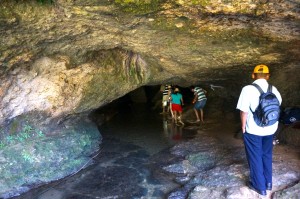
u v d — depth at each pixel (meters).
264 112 4.07
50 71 5.45
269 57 5.50
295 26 4.02
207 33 4.55
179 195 4.91
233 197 4.43
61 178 5.76
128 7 3.72
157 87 14.37
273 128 4.27
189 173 5.74
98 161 6.63
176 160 6.43
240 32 4.46
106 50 6.17
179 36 4.75
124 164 6.41
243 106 4.21
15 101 5.40
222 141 7.30
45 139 6.18
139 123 9.99
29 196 5.09
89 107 7.11
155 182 5.55
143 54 6.20
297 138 6.20
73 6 3.71
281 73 6.80
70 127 7.12
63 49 5.11
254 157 4.36
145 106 13.21
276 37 4.49
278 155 5.70
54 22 4.13
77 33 4.64
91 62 5.90
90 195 5.12
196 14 3.93
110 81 6.62
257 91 4.18
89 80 6.25
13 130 5.72
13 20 3.79
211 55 5.59
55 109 6.28
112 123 10.04
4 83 4.95
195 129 8.86
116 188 5.35
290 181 4.64
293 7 3.49
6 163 5.25
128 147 7.50
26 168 5.46
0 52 4.38
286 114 6.76
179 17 4.04
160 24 4.29
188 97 12.82
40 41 4.59
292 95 7.22
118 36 4.95
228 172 5.27
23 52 4.69
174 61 6.23
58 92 5.93
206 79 8.08
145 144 7.70
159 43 5.17
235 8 3.66
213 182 5.02
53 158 5.96
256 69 4.34
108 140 8.10
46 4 3.75
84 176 5.87
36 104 5.83
